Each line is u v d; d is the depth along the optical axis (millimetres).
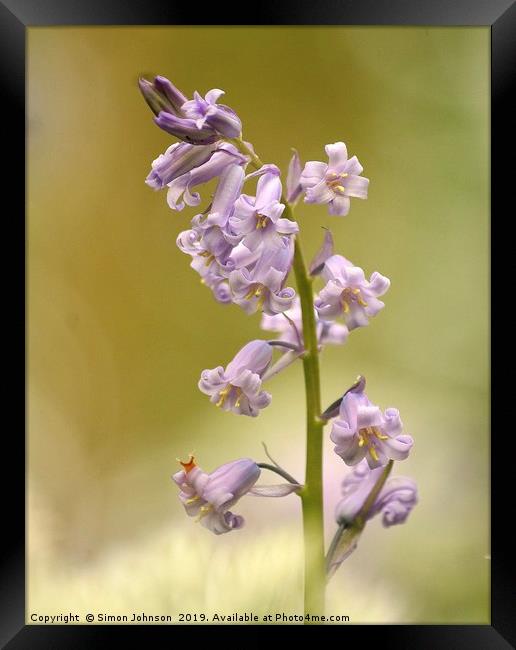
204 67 1003
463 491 847
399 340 970
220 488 628
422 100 992
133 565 625
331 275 629
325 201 620
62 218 983
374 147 999
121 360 972
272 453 917
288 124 1003
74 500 834
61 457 906
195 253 635
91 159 987
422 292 978
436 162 992
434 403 947
